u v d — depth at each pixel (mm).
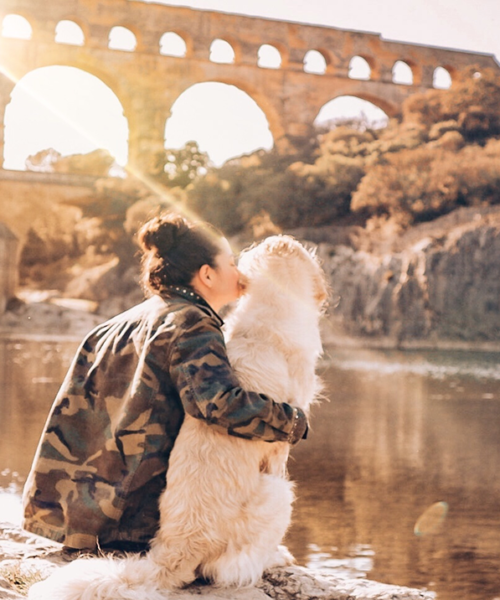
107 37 78500
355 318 54344
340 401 24688
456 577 8227
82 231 79562
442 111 71125
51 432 3010
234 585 2807
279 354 2928
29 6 76062
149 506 2918
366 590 3045
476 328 54094
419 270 55094
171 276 3031
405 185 60656
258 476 2865
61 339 50906
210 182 65375
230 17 81812
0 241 70562
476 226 56969
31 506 2982
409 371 36656
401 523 10492
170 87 80125
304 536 9820
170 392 2865
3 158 75312
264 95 83000
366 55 86250
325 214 62875
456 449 16328
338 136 72438
